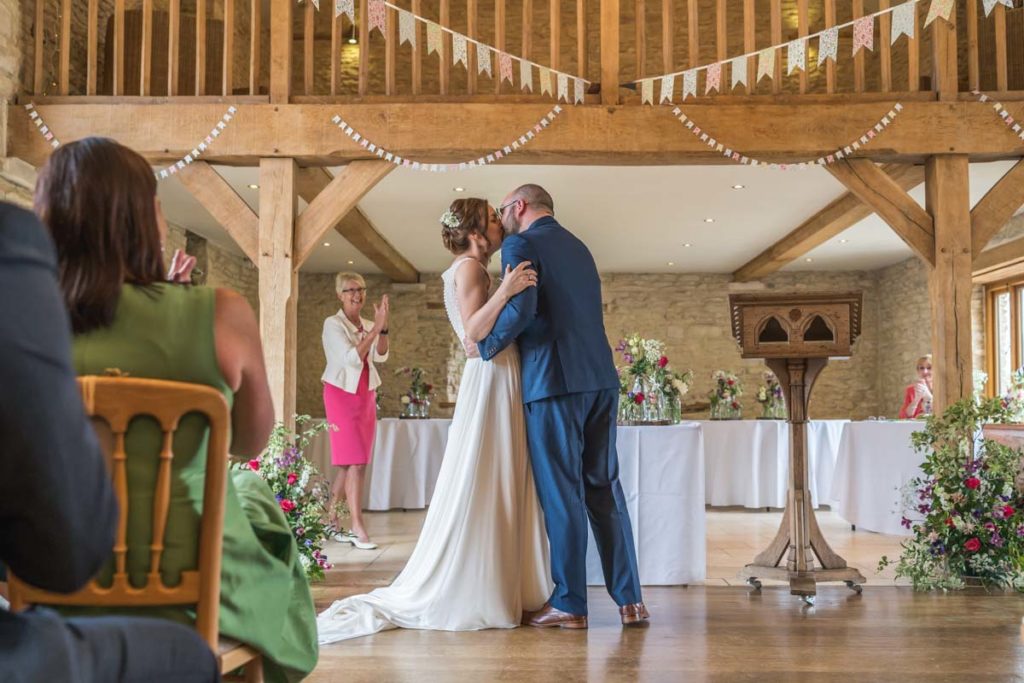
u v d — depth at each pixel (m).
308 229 5.79
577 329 3.45
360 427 5.66
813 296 3.96
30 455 0.95
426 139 5.70
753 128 5.67
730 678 2.80
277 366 5.62
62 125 5.79
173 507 1.40
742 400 12.56
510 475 3.49
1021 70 6.31
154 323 1.42
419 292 12.73
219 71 7.17
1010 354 9.78
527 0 5.72
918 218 5.66
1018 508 4.45
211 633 1.37
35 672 0.98
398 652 3.10
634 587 3.53
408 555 5.36
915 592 4.20
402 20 5.50
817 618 3.65
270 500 1.82
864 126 5.63
